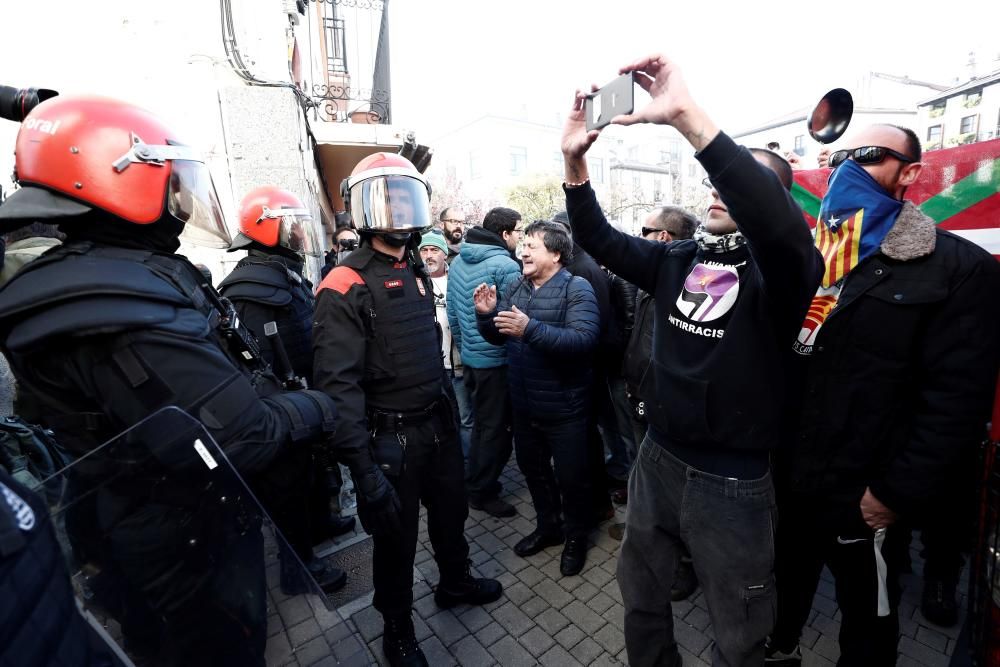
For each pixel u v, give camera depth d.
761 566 1.32
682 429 1.34
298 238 2.41
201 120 3.49
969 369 1.23
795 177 2.43
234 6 3.50
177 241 1.24
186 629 0.80
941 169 2.06
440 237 4.04
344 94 6.61
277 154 3.65
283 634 0.91
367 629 2.16
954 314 1.25
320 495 2.70
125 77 3.28
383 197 1.65
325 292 1.63
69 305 0.88
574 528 2.46
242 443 0.99
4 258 1.61
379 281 1.72
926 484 1.28
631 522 1.56
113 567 0.73
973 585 1.20
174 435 0.80
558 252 2.53
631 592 1.55
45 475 1.41
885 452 1.40
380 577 1.83
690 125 0.99
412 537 1.85
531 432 2.57
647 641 1.55
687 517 1.37
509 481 3.62
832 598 2.28
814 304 1.45
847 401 1.41
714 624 1.38
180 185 1.16
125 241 1.08
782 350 1.28
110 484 0.74
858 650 1.52
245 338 1.33
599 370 2.89
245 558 0.88
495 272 2.96
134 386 0.91
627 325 2.94
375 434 1.80
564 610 2.24
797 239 1.02
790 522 1.59
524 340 2.20
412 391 1.80
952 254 1.28
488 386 3.00
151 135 1.08
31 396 0.98
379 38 7.21
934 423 1.27
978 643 1.17
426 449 1.86
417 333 1.81
